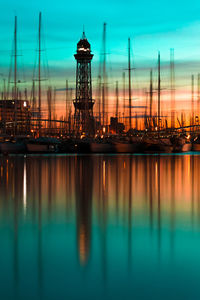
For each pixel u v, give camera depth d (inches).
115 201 945.5
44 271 444.1
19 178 1487.5
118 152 4451.3
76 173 1716.3
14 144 3937.0
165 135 5378.9
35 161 2719.0
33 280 419.2
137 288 401.7
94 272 442.6
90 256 498.0
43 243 553.9
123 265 464.8
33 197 1002.1
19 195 1039.6
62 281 417.7
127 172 1791.3
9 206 868.0
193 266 462.3
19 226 666.2
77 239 577.6
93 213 792.3
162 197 1016.9
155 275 434.9
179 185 1288.1
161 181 1408.7
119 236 597.9
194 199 983.0
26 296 382.3
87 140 4665.4
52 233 614.2
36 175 1614.2
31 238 583.2
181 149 5083.7
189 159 3198.8
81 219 729.0
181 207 863.7
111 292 392.5
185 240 574.6
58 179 1453.0
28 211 809.5
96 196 1029.2
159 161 2829.7
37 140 4131.4
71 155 3841.0
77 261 477.7
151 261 479.5
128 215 770.2
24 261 476.7
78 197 1007.0
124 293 390.3
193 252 514.0
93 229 647.1
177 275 435.2
